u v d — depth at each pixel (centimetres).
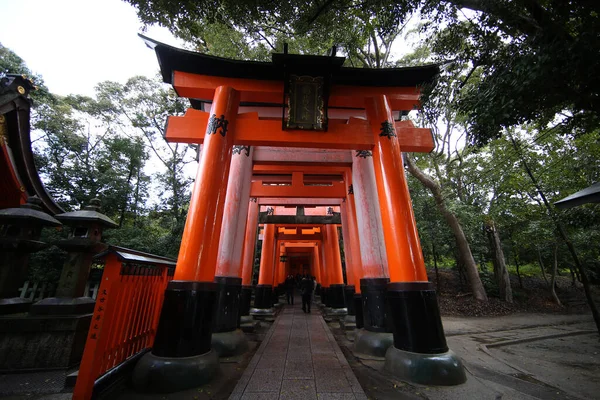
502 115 364
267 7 631
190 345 442
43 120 1686
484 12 383
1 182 703
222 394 410
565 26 361
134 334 435
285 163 965
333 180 1330
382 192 614
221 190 570
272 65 621
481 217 1605
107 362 366
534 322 1307
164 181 1912
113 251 348
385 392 428
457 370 462
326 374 473
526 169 1200
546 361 718
